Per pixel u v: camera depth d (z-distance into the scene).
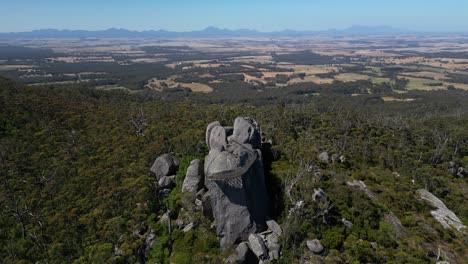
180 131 56.53
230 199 31.42
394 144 64.38
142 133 57.97
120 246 33.81
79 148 52.12
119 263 31.84
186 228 34.78
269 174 39.53
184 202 37.09
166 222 36.12
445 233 35.62
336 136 63.28
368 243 30.98
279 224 33.03
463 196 49.22
